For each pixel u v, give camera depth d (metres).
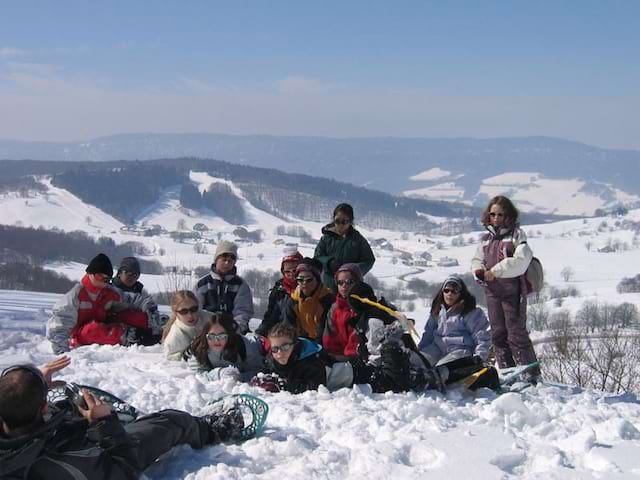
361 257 9.33
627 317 32.03
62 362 4.46
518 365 7.62
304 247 153.00
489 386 6.68
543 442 4.65
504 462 4.25
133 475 3.82
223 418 4.80
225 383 6.41
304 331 7.75
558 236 180.25
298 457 4.48
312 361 6.24
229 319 6.93
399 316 6.97
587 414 5.65
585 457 4.29
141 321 9.09
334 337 7.23
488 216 7.77
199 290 9.07
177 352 7.46
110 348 8.38
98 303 8.98
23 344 9.30
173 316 7.86
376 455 4.32
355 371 6.36
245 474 4.15
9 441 3.52
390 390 6.34
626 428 4.85
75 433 3.79
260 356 7.09
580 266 133.88
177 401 5.82
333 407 5.51
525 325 7.66
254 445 4.62
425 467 4.15
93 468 3.68
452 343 7.26
